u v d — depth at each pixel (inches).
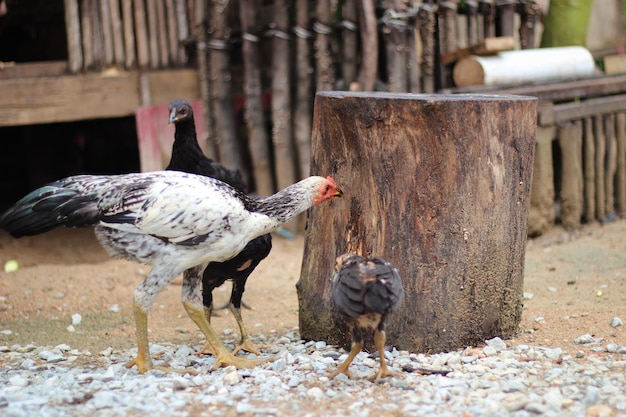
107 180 103.2
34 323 120.1
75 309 124.3
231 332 116.4
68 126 168.9
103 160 170.4
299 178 151.5
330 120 107.1
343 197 106.8
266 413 93.7
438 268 104.9
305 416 93.0
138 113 147.1
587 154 147.9
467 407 94.0
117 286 131.8
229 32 149.6
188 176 102.7
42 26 168.4
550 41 161.0
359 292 96.8
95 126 169.9
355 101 105.1
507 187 106.3
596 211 150.0
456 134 103.7
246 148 158.2
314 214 109.9
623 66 163.5
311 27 149.2
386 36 145.9
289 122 149.9
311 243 110.2
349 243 107.3
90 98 144.8
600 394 95.4
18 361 107.7
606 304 118.6
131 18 146.6
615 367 101.0
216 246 101.7
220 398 96.0
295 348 108.8
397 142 104.5
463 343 106.2
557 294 122.8
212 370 103.9
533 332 111.0
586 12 159.5
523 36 158.2
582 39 160.7
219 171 121.9
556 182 149.5
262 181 151.1
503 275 107.3
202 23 148.3
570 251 137.4
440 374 100.8
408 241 105.0
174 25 149.3
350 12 147.9
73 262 142.7
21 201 103.8
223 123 149.6
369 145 105.3
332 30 148.9
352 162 106.8
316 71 149.3
